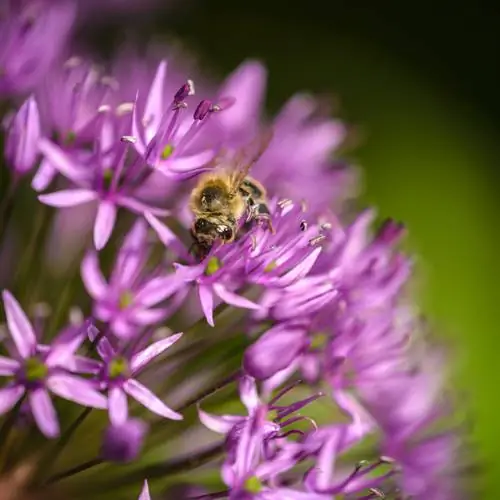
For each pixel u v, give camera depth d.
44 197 0.21
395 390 0.23
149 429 0.21
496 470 0.30
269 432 0.21
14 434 0.21
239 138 0.23
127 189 0.21
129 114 0.22
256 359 0.21
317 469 0.21
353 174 0.25
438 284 0.33
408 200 0.33
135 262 0.21
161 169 0.21
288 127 0.24
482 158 0.35
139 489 0.22
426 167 0.34
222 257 0.21
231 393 0.21
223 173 0.22
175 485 0.21
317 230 0.21
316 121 0.25
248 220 0.21
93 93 0.22
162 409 0.21
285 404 0.22
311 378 0.22
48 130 0.22
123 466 0.22
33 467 0.21
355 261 0.22
